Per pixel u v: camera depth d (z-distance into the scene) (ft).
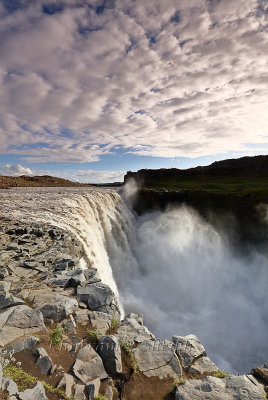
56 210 74.95
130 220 156.97
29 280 30.42
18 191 146.51
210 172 286.87
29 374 16.39
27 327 20.99
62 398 15.05
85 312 24.99
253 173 268.82
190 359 20.59
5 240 44.45
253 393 16.51
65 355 18.90
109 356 19.02
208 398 16.21
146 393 17.17
